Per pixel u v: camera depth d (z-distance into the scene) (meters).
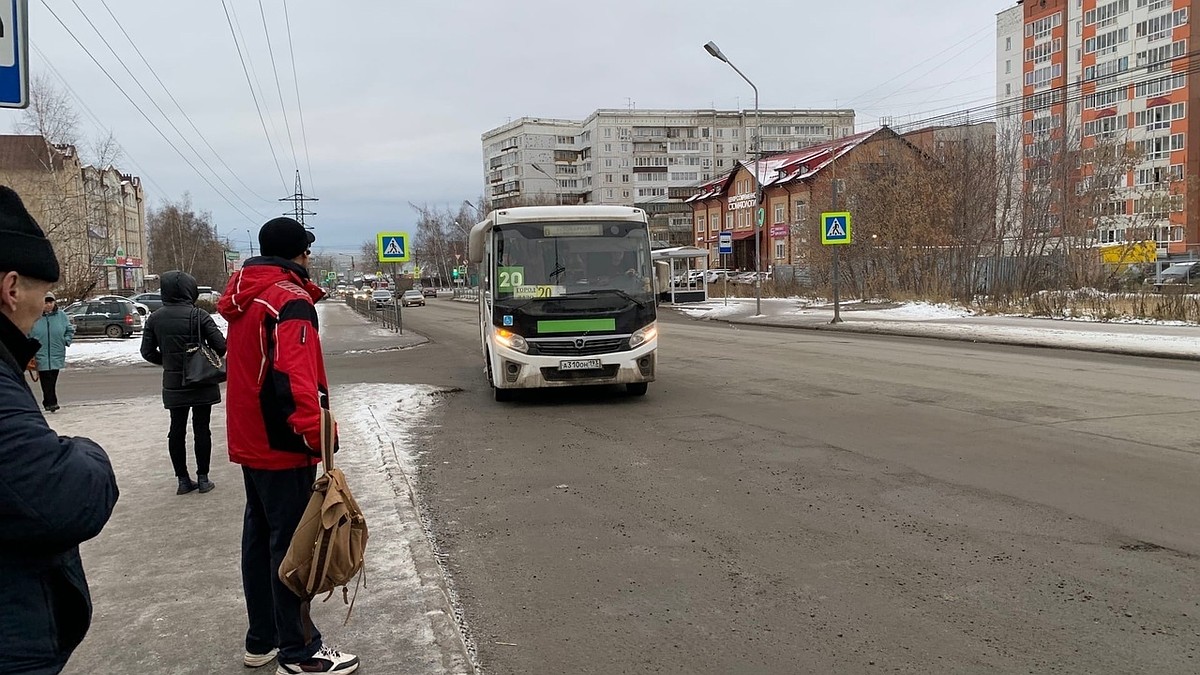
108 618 3.93
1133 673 3.31
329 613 3.90
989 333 19.44
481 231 11.79
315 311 3.33
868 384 11.80
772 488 6.25
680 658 3.54
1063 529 5.11
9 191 1.83
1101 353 15.65
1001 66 88.69
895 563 4.61
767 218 70.12
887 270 36.19
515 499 6.15
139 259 92.12
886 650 3.56
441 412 10.25
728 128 125.44
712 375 13.29
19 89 3.22
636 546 5.02
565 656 3.58
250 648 3.41
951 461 6.95
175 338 6.17
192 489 6.38
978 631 3.72
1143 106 73.06
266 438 3.21
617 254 10.48
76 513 1.73
